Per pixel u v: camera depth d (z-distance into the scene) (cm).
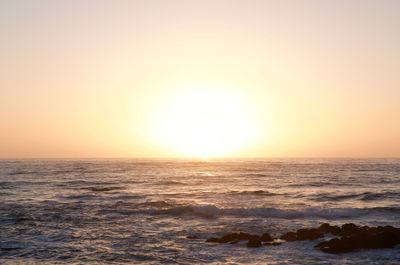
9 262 1678
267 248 1898
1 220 2619
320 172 8225
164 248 1917
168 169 9756
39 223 2528
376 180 5969
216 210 2905
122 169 9588
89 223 2544
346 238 1894
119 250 1881
